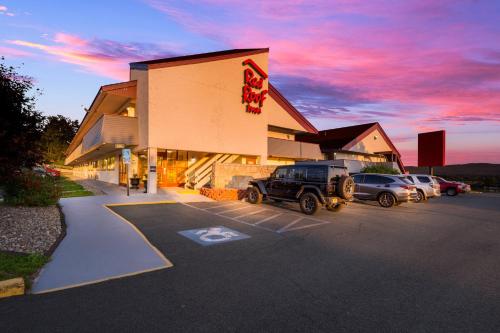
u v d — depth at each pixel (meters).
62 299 3.96
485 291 4.52
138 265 5.32
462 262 5.99
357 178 16.09
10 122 6.48
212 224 9.14
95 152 23.52
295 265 5.57
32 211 9.62
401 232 8.84
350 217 11.31
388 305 3.99
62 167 58.09
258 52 20.67
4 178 6.92
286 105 24.81
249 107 19.89
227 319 3.52
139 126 16.55
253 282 4.69
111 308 3.74
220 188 16.81
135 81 17.14
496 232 9.15
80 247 6.25
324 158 30.92
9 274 4.51
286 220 10.22
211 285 4.53
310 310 3.79
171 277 4.82
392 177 15.20
